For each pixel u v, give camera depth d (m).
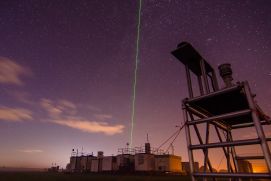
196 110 3.88
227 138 4.80
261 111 3.84
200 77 4.67
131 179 28.19
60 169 83.75
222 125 4.73
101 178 31.28
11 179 30.69
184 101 3.50
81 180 27.27
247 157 4.60
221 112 4.28
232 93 3.13
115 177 33.66
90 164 51.94
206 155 3.49
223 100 3.51
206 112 4.18
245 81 2.90
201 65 4.16
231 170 4.27
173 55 4.14
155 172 38.53
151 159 40.69
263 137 2.49
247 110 2.74
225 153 4.41
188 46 3.89
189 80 4.09
